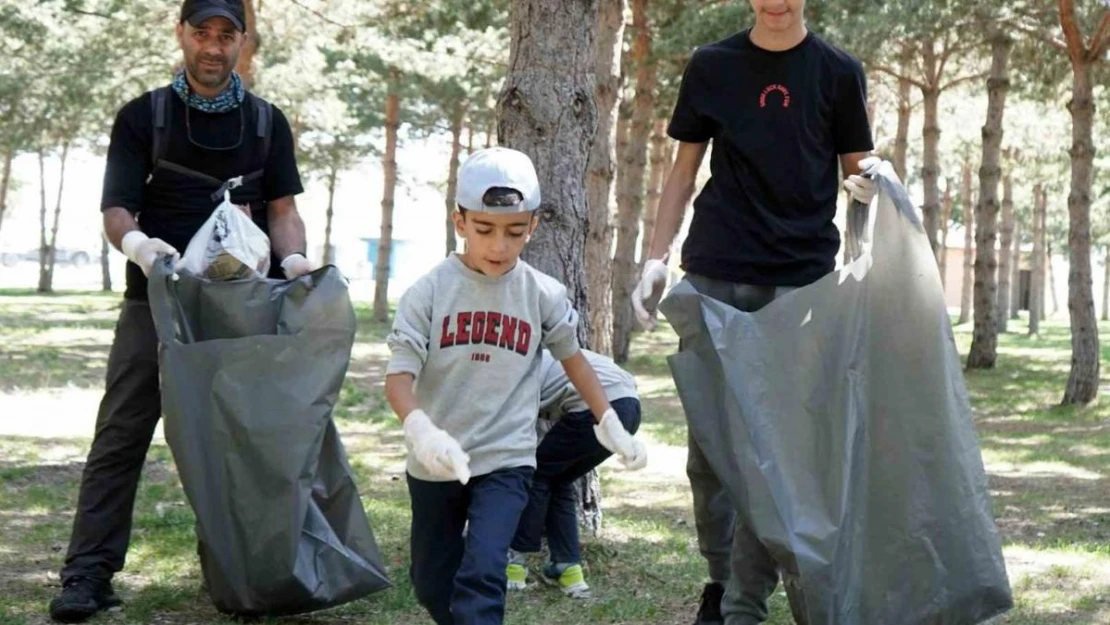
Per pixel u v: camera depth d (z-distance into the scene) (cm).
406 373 338
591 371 356
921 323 346
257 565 403
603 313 1379
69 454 880
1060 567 574
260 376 402
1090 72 1468
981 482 350
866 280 348
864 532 345
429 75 1875
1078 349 1541
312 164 3141
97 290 4644
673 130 392
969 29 1442
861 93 378
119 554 444
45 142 2798
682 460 984
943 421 346
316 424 404
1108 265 5475
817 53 377
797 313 350
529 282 349
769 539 339
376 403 1320
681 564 543
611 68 1328
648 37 1731
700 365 355
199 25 423
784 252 373
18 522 620
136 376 438
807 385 347
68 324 2433
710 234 380
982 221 2066
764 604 383
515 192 332
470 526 333
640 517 707
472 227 336
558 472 463
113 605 446
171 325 401
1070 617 472
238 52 436
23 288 4966
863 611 344
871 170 356
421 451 319
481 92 2320
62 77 1916
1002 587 349
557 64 533
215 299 409
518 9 538
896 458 345
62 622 428
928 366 346
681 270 392
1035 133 2628
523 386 349
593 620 448
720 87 382
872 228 358
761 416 346
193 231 438
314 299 409
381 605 460
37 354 1727
